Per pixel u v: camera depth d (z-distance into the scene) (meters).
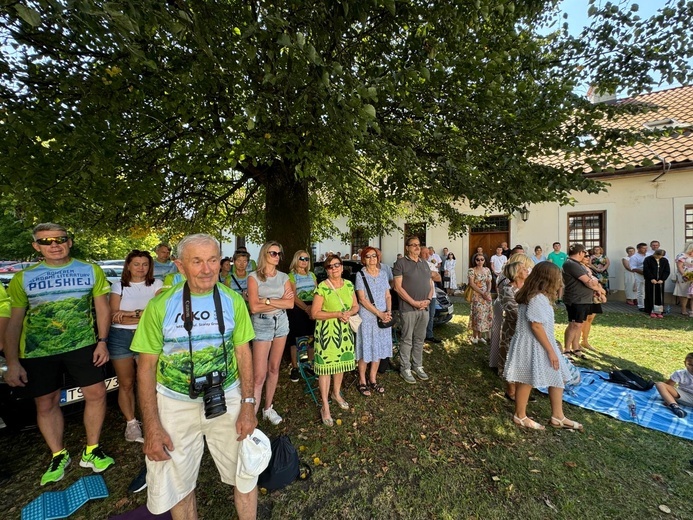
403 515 2.14
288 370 4.61
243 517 1.85
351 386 4.08
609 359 4.98
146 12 1.56
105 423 3.19
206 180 5.06
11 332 2.27
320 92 2.01
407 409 3.52
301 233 5.48
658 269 7.71
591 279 4.95
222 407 1.63
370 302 3.83
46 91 2.53
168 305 1.65
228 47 2.27
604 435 3.04
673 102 11.09
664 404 3.60
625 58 3.22
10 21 2.14
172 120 3.31
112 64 2.46
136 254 2.89
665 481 2.44
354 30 2.67
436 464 2.64
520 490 2.35
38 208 2.76
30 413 2.55
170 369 1.65
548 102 3.24
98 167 2.57
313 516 2.12
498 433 3.08
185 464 1.71
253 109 2.16
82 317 2.46
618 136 3.29
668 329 6.60
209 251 1.65
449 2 2.39
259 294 3.11
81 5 1.32
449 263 11.39
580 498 2.28
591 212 10.14
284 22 1.74
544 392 3.96
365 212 7.44
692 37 2.87
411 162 3.14
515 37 2.95
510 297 4.10
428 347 5.57
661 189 9.06
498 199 3.49
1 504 2.22
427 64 2.89
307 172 2.67
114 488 2.34
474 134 3.67
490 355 4.61
